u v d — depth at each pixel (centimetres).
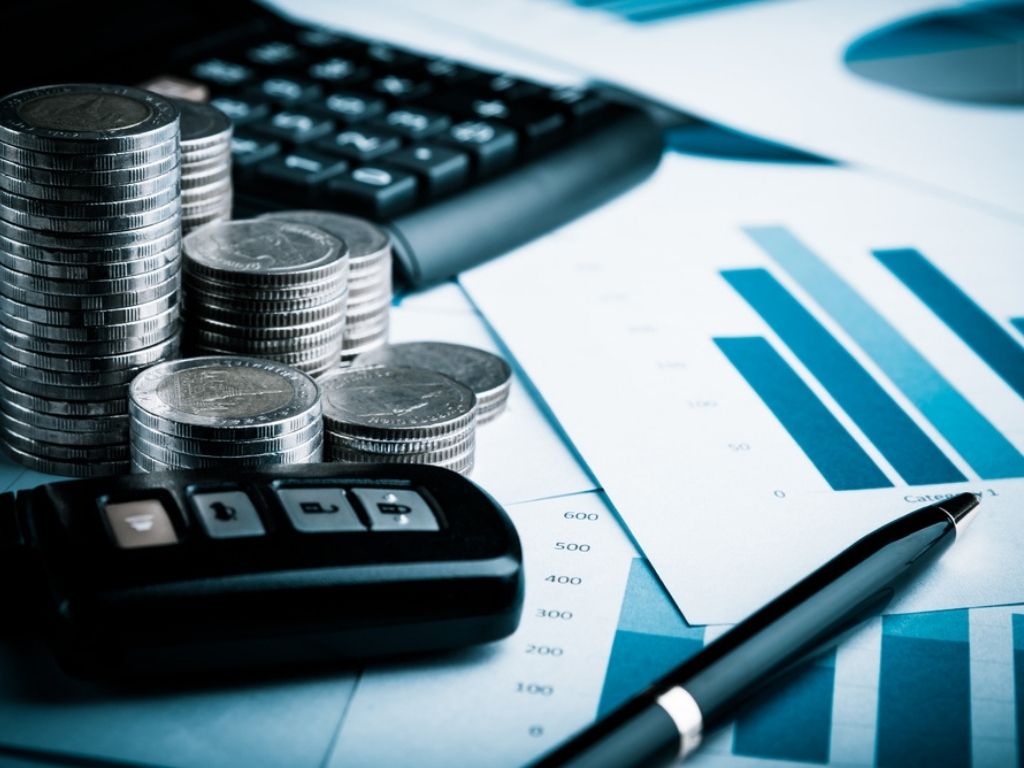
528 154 97
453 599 52
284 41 112
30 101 61
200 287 67
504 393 72
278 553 51
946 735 51
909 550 59
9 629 53
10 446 66
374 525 53
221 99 98
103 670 49
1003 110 123
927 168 111
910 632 57
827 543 62
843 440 72
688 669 50
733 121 117
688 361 80
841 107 121
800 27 141
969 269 94
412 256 85
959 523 62
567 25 136
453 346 77
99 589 48
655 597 58
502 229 90
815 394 77
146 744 48
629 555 61
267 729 49
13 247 61
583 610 57
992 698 53
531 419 73
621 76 124
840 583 56
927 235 99
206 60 106
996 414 76
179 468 59
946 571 61
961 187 108
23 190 59
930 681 54
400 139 94
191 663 50
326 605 50
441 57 113
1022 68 133
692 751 49
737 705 50
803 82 127
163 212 62
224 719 49
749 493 66
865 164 111
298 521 53
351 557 51
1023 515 66
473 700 51
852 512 65
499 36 131
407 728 49
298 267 67
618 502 65
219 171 74
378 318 77
